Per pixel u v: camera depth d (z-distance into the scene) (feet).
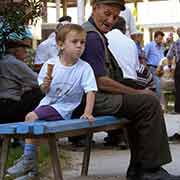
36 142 16.31
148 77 20.02
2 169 14.69
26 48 25.85
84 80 16.17
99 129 16.71
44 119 15.85
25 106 21.39
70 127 14.66
